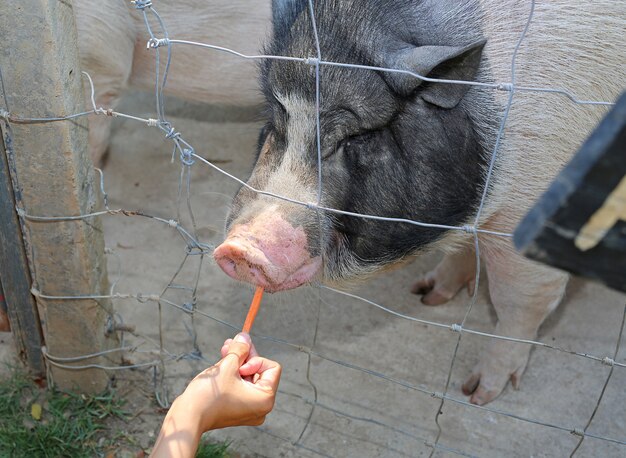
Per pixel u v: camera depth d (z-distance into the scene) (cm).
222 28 125
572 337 122
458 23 87
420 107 84
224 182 153
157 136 164
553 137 90
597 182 28
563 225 29
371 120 82
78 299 97
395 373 116
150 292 129
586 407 111
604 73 89
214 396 67
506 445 105
